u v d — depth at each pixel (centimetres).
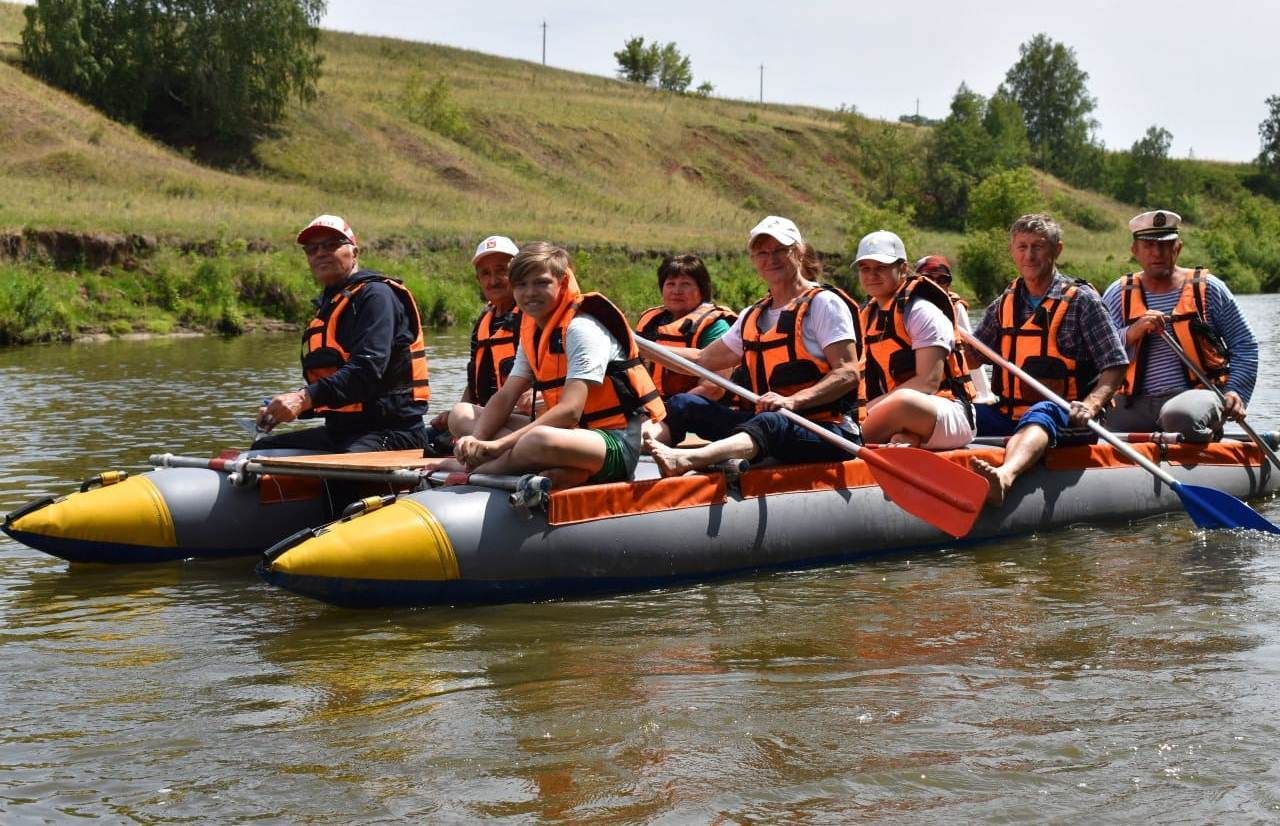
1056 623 452
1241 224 5941
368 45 6712
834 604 481
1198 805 301
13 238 2214
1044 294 650
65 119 3519
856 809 301
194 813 302
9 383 1309
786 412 529
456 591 473
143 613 476
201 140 4056
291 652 426
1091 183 8762
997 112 7644
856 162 6556
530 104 5719
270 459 543
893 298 603
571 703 372
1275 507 672
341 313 585
